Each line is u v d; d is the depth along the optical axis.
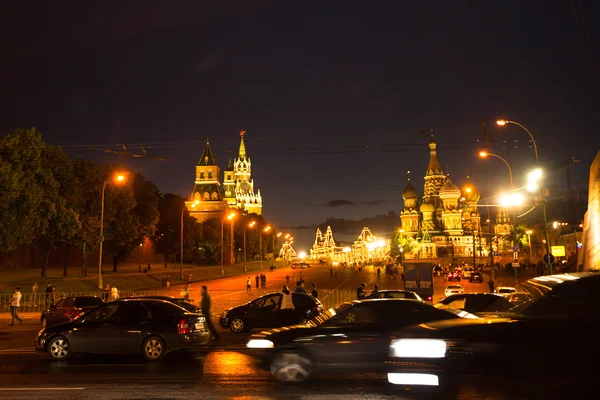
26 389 11.42
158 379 12.50
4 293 45.28
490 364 9.51
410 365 9.98
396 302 11.89
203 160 162.62
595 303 9.14
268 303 24.56
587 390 8.89
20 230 46.94
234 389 11.20
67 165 58.25
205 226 130.88
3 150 46.38
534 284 10.34
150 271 86.38
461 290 48.97
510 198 42.56
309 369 11.32
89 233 63.62
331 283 85.38
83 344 15.52
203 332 16.42
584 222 60.22
